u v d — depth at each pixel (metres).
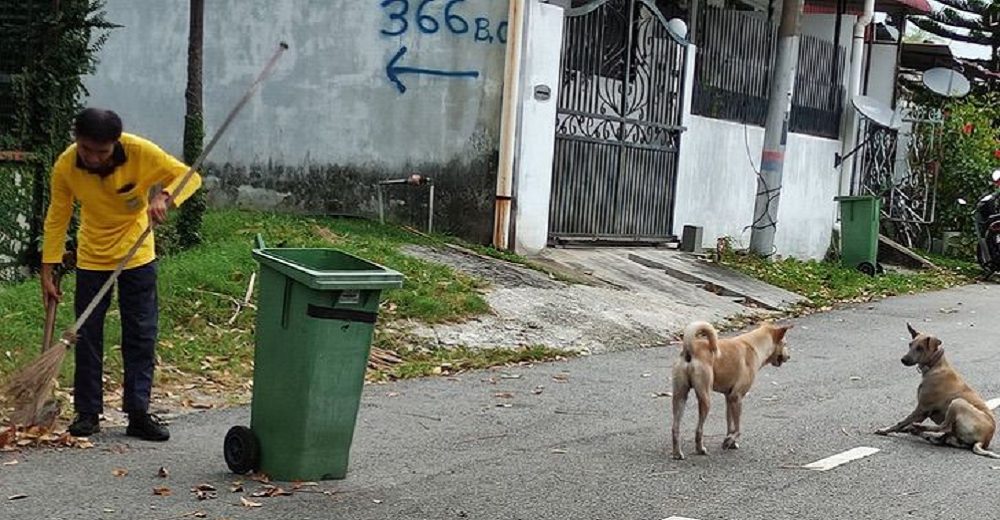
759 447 7.75
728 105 18.11
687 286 14.63
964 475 7.27
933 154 23.55
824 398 9.47
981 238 20.48
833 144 20.89
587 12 15.14
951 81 23.33
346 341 6.27
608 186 15.86
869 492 6.78
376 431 7.64
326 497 6.11
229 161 15.43
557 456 7.26
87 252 6.95
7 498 5.80
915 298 16.83
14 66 11.41
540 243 14.77
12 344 8.40
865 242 18.70
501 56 14.40
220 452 6.88
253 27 15.33
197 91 12.30
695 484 6.77
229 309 10.20
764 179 17.30
